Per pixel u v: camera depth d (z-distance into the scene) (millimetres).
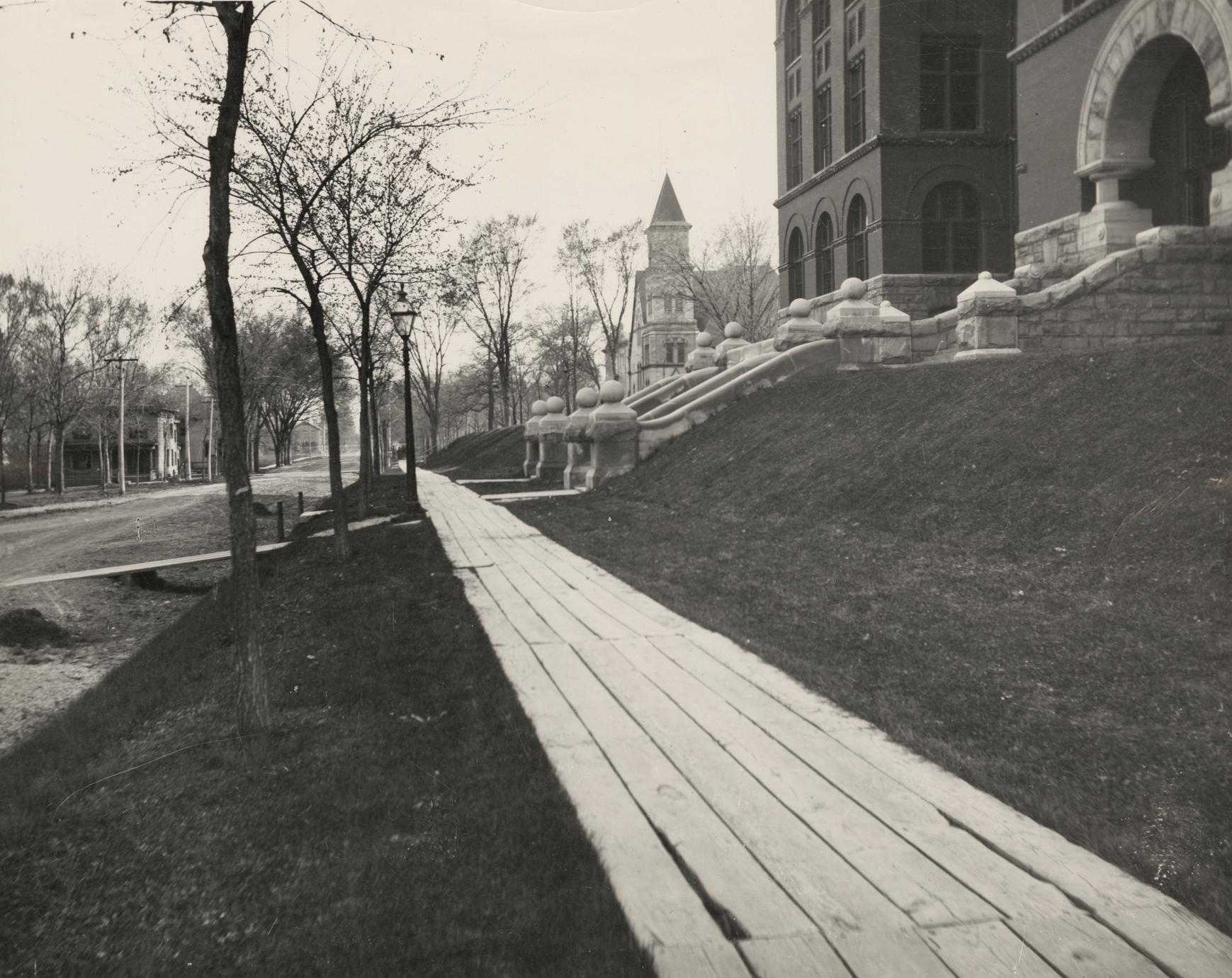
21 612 10680
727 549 9898
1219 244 12938
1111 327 13234
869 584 7273
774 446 13562
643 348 72875
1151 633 4973
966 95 22484
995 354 12992
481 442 48875
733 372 21156
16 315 29594
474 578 9672
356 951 2717
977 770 3879
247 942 2842
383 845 3441
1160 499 6461
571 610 7844
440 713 5109
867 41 23156
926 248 23062
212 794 4105
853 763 4121
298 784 4121
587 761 4285
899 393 12422
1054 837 3297
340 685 5723
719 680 5551
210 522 22125
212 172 4613
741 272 43844
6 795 4469
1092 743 3928
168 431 72250
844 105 25234
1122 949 2557
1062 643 5145
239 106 4715
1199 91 14242
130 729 5766
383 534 14492
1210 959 2477
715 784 3957
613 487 17750
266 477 53375
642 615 7523
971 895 2922
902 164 22781
